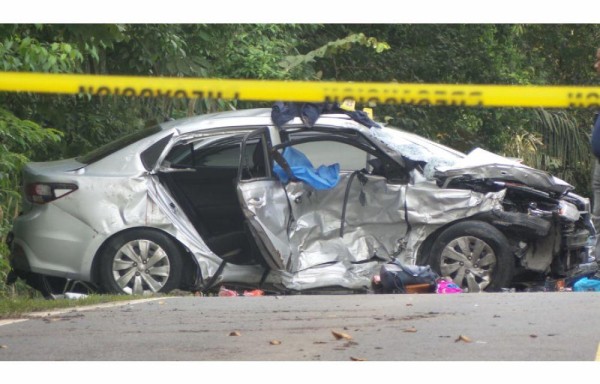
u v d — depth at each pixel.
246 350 13.61
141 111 34.53
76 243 21.88
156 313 17.00
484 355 13.02
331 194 22.56
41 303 18.25
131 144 22.56
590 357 12.83
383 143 22.70
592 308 16.50
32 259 22.12
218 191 22.98
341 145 22.89
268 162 22.33
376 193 22.56
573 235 23.47
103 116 33.50
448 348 13.48
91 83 11.23
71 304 18.41
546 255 23.27
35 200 22.25
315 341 14.13
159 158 22.34
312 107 22.66
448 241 22.50
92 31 27.45
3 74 11.14
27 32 28.59
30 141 27.73
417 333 14.56
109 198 21.94
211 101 34.94
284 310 17.05
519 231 22.75
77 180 22.02
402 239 22.58
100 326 15.73
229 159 23.06
